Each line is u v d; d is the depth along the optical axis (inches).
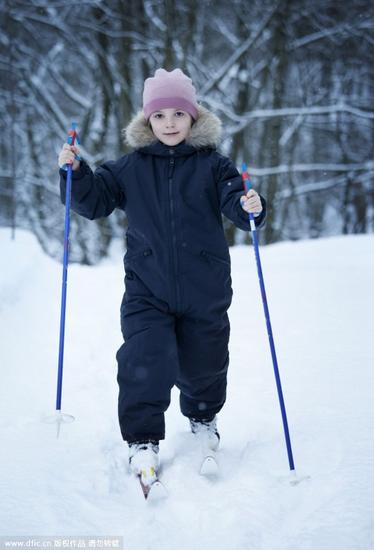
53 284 260.2
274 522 96.9
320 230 807.7
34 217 684.1
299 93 661.9
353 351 171.2
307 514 96.9
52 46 663.8
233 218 114.4
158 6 635.5
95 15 633.6
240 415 139.7
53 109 652.7
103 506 104.7
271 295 237.9
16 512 99.8
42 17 620.7
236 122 637.9
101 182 118.6
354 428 124.3
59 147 692.7
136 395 110.1
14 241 311.1
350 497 98.7
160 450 125.2
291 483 106.0
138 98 645.3
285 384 153.0
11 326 199.6
